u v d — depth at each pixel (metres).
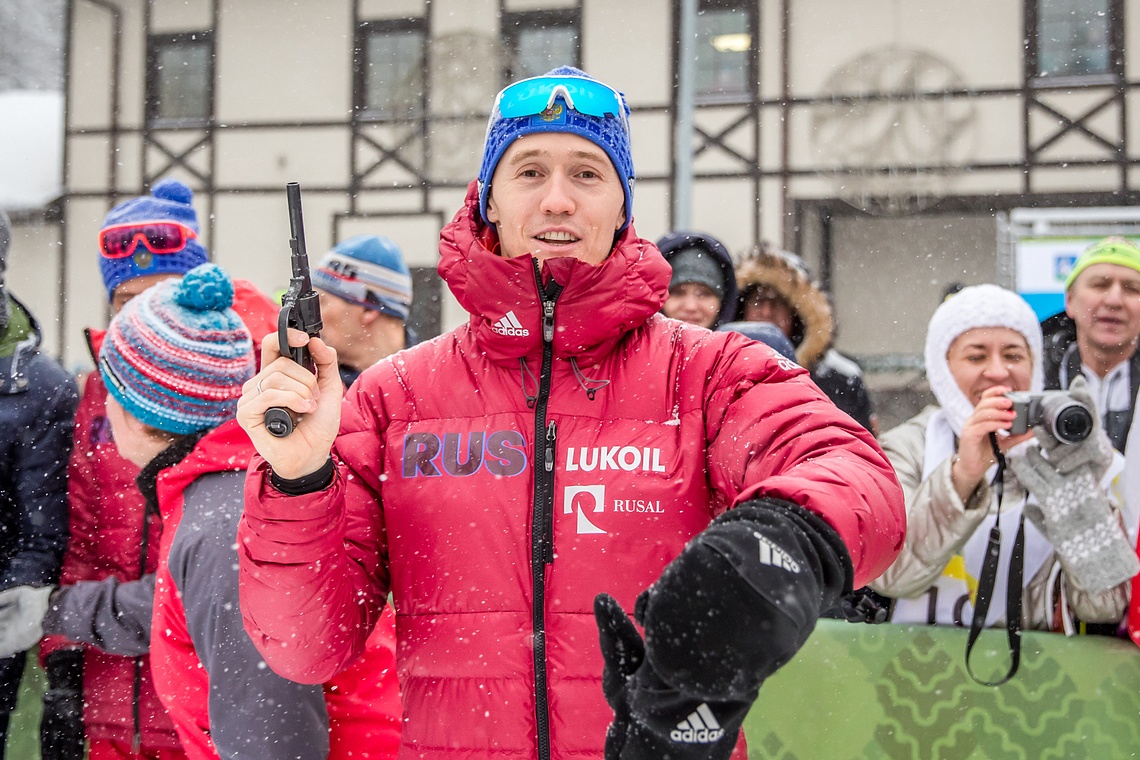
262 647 1.25
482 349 1.34
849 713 2.31
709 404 1.28
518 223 1.32
